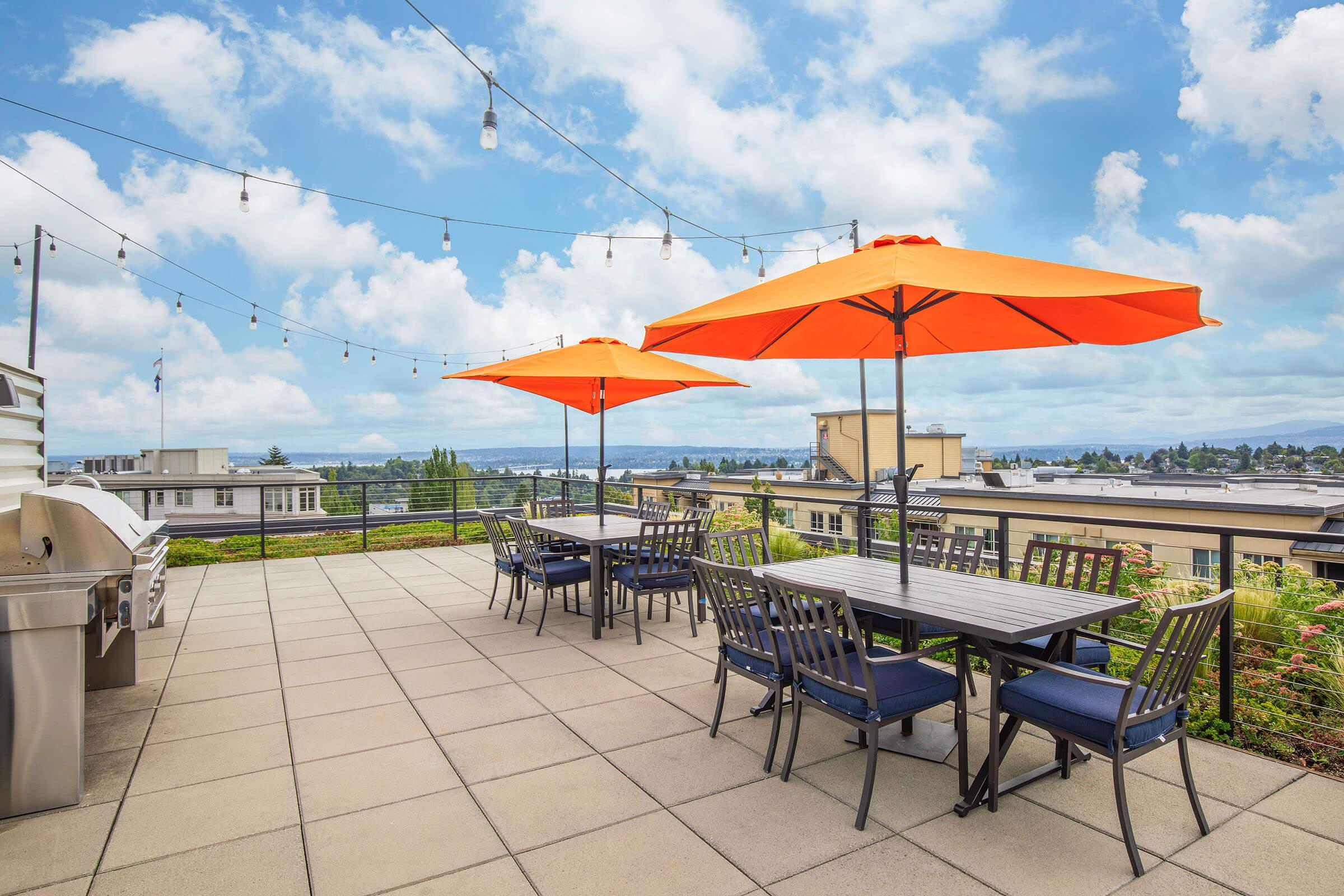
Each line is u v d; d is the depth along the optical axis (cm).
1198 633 241
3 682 269
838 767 309
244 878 230
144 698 401
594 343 615
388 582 756
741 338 417
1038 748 325
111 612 310
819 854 241
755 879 227
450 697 402
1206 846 243
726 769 308
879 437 3105
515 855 243
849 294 257
